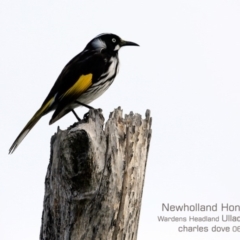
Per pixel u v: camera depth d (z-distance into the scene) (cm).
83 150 978
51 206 1023
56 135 1041
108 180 1000
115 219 1002
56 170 1017
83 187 988
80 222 993
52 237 1020
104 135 1024
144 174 1077
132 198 1034
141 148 1061
